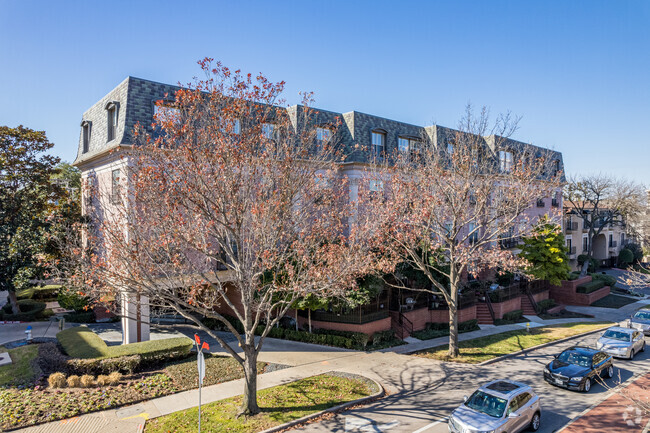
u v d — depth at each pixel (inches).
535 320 1136.2
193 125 506.0
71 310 1072.2
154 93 803.4
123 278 439.5
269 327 506.9
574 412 529.0
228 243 534.6
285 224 533.3
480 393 478.3
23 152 1032.2
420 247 892.0
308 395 557.0
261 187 499.5
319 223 567.2
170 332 887.7
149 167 466.3
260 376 633.6
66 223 852.6
